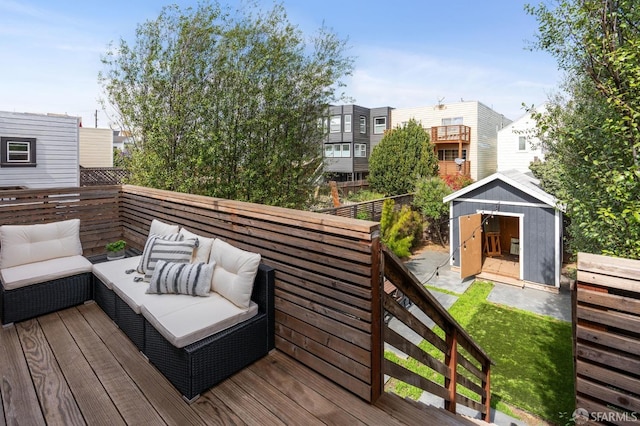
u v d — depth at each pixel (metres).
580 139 3.83
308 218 2.05
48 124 10.03
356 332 1.86
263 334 2.28
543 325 6.16
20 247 3.15
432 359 2.29
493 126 18.61
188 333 1.93
